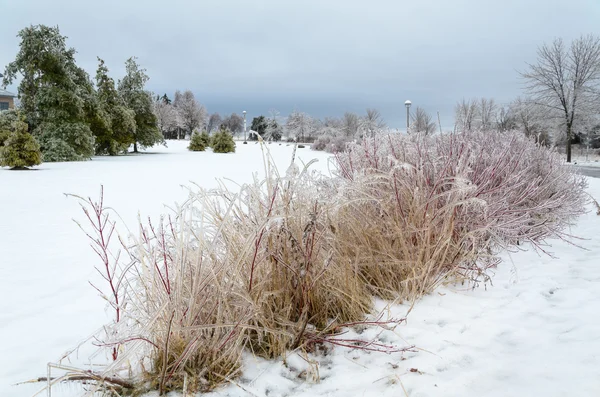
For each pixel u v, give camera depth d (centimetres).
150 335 191
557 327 236
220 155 2856
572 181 559
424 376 191
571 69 2873
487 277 308
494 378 186
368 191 334
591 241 448
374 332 241
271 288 238
